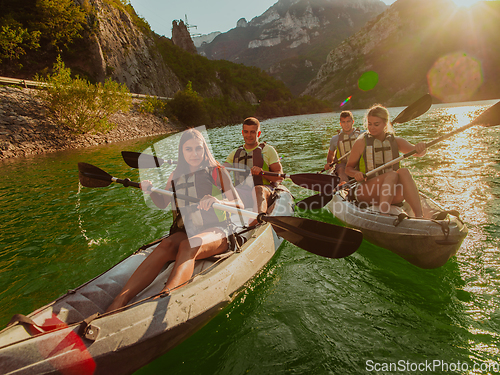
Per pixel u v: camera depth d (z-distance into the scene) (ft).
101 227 13.34
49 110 51.44
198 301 6.43
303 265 9.58
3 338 4.75
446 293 7.75
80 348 4.84
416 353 6.06
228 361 6.21
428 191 14.84
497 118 10.26
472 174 16.94
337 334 6.72
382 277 8.74
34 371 4.42
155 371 6.05
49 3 89.15
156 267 6.73
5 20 80.07
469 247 9.59
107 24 113.80
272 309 7.64
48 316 5.81
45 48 90.68
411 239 8.86
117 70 112.16
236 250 8.34
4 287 9.21
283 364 6.06
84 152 42.16
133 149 42.45
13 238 12.66
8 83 51.75
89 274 9.74
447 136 10.43
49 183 22.85
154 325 5.63
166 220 13.75
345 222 11.62
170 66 182.50
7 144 42.19
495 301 7.22
